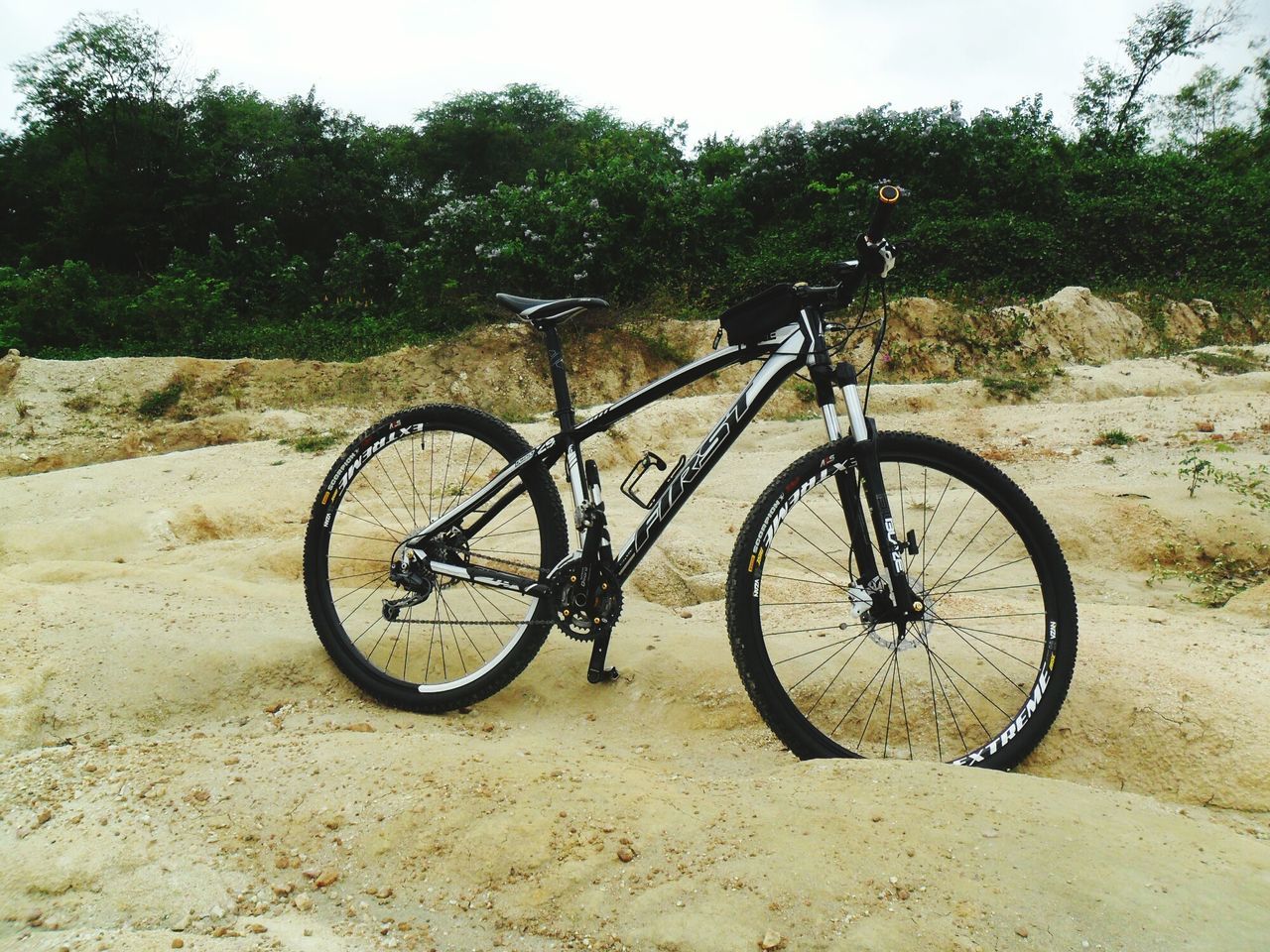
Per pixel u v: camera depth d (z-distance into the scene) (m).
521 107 35.56
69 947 1.60
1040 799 2.03
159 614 3.14
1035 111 24.03
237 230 19.86
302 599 3.62
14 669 2.62
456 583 2.79
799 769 2.29
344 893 1.80
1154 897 1.68
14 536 4.94
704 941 1.60
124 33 23.44
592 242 14.51
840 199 18.86
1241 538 4.36
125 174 23.36
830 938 1.59
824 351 2.51
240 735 2.56
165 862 1.86
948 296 15.59
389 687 2.77
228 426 10.27
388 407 11.40
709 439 2.56
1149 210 18.41
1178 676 2.63
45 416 10.83
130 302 16.34
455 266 15.26
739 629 2.38
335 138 24.22
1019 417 8.00
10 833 1.96
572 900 1.73
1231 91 30.47
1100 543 4.50
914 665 2.80
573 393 12.70
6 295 16.38
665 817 1.97
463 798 2.04
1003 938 1.57
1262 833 2.15
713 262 16.23
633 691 2.83
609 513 5.06
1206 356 11.70
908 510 4.73
